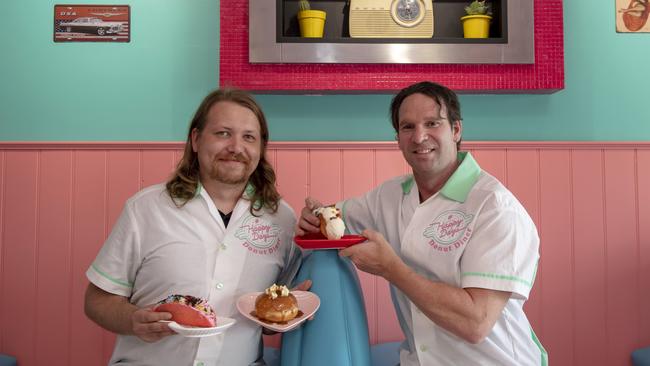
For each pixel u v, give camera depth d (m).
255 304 1.08
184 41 1.77
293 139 1.79
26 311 1.67
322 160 1.71
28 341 1.67
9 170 1.68
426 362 1.12
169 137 1.77
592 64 1.81
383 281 1.69
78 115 1.76
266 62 1.68
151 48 1.77
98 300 1.15
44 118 1.75
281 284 1.28
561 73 1.73
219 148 1.16
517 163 1.72
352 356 1.08
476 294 1.04
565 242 1.71
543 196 1.72
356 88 1.70
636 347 1.72
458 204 1.16
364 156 1.71
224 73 1.70
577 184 1.72
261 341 1.22
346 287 1.14
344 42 1.69
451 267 1.11
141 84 1.77
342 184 1.71
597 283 1.72
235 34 1.70
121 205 1.68
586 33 1.81
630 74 1.81
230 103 1.19
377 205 1.33
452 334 1.10
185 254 1.14
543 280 1.71
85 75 1.76
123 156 1.69
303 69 1.71
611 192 1.73
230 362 1.12
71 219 1.68
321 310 1.10
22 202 1.68
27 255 1.67
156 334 0.99
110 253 1.16
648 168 1.74
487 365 1.09
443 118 1.15
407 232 1.19
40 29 1.75
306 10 1.69
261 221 1.23
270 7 1.68
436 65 1.72
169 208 1.18
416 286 1.04
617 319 1.72
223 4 1.70
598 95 1.81
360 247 1.08
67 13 1.75
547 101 1.81
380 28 1.70
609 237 1.72
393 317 1.69
